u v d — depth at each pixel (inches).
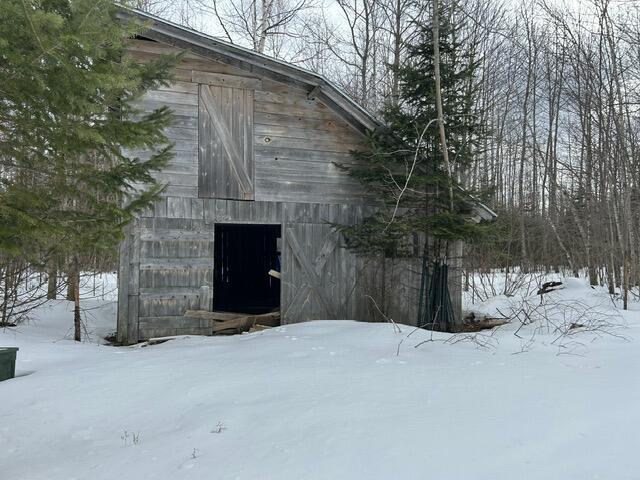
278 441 160.4
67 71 165.2
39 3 154.8
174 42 402.9
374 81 940.0
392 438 153.5
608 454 137.5
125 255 396.2
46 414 211.0
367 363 251.0
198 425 182.4
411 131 434.0
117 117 216.5
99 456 170.4
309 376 230.1
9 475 162.7
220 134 427.2
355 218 470.9
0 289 431.2
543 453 139.6
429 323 419.8
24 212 180.9
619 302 559.8
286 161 449.1
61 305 555.5
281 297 446.0
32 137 187.8
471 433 154.0
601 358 256.5
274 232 702.5
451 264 488.4
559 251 927.7
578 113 837.8
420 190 452.4
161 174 408.5
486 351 279.4
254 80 439.8
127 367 269.7
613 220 692.1
